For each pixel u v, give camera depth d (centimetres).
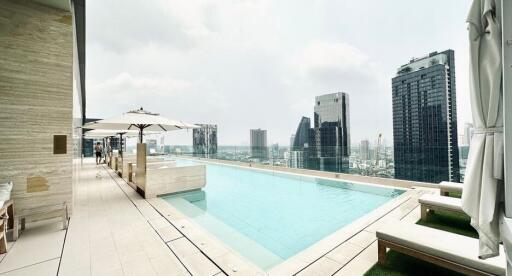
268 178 970
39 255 279
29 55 381
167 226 374
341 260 266
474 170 152
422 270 241
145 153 582
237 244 349
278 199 649
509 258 130
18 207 368
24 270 248
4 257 275
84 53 1087
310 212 537
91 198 570
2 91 359
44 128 394
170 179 616
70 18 424
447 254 208
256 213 530
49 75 399
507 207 131
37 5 390
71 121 420
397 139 3034
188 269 249
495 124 144
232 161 1423
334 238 327
